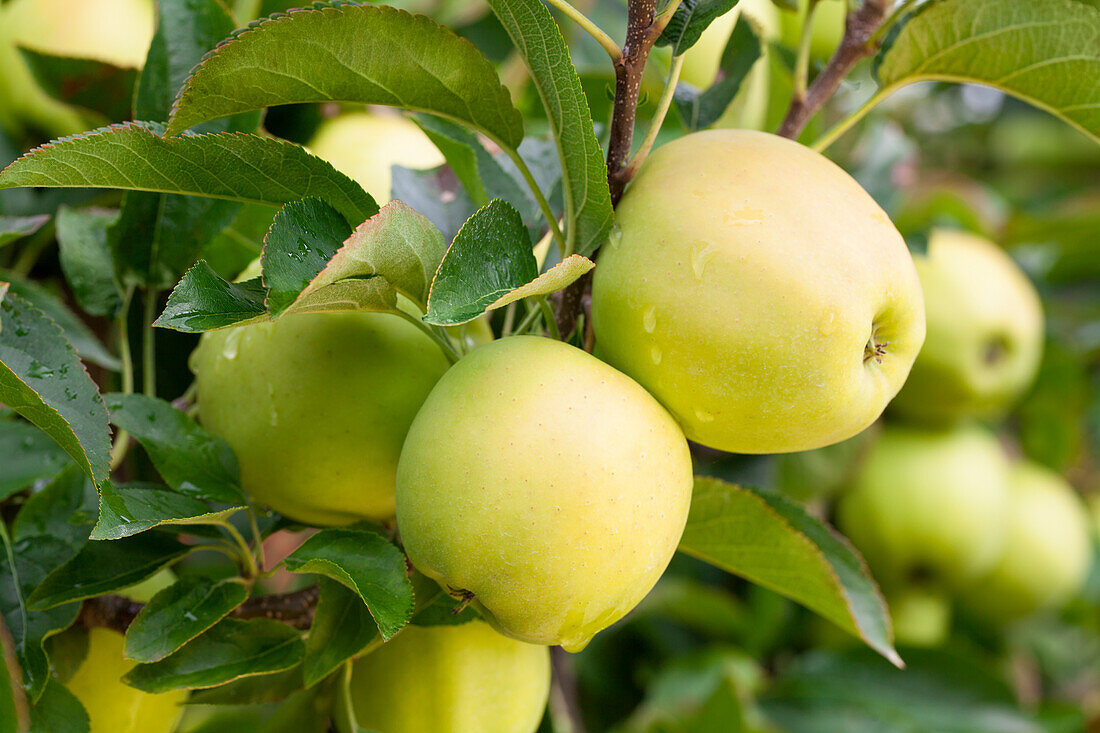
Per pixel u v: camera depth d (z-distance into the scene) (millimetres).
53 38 617
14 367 492
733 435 493
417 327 508
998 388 855
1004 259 886
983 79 545
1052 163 1238
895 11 544
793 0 564
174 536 529
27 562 523
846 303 477
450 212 582
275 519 567
